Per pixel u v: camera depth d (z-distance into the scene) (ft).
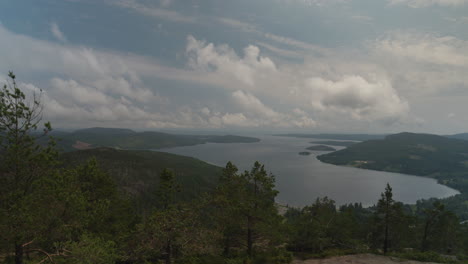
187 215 76.33
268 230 97.60
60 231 53.78
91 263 51.55
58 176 54.34
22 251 51.55
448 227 152.15
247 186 103.55
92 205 64.08
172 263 83.46
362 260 95.09
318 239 128.98
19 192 48.80
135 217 125.08
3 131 48.06
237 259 94.63
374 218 137.59
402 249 145.28
